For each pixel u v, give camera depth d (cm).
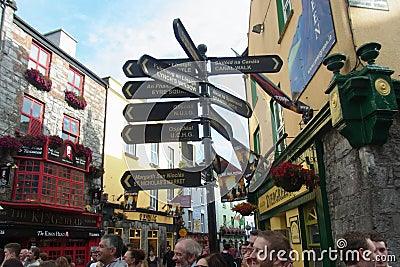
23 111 1128
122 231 1549
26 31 1162
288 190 503
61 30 1480
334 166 476
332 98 421
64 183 1204
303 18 591
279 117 787
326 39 495
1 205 991
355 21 456
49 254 1156
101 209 1402
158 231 1836
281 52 752
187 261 270
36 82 1162
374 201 376
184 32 323
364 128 391
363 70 390
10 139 1026
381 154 389
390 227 366
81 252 1294
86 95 1456
